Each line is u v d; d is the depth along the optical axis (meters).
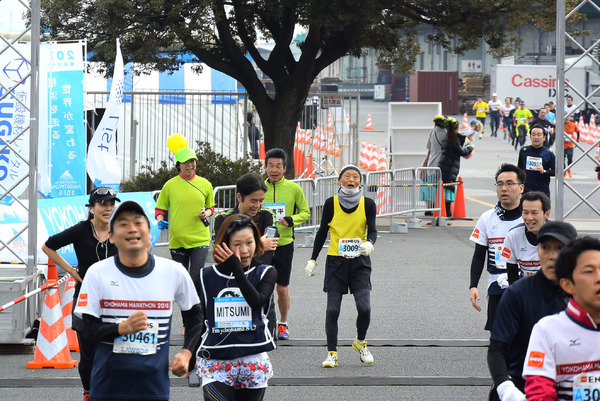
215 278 7.66
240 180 10.83
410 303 16.08
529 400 5.57
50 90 17.98
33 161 12.95
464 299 16.48
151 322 6.68
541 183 18.45
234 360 7.65
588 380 5.54
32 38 12.73
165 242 22.97
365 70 122.81
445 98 90.50
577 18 27.73
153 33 26.88
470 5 28.70
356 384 10.99
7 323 12.71
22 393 10.62
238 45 31.34
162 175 28.12
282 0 27.02
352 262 11.98
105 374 6.66
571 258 5.47
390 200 25.20
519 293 6.60
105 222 9.77
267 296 7.70
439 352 12.66
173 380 11.30
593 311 5.50
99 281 6.66
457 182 26.88
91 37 27.50
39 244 15.41
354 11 27.19
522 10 27.97
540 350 5.59
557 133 12.77
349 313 15.39
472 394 10.60
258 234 7.90
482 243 10.64
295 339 13.41
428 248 22.42
